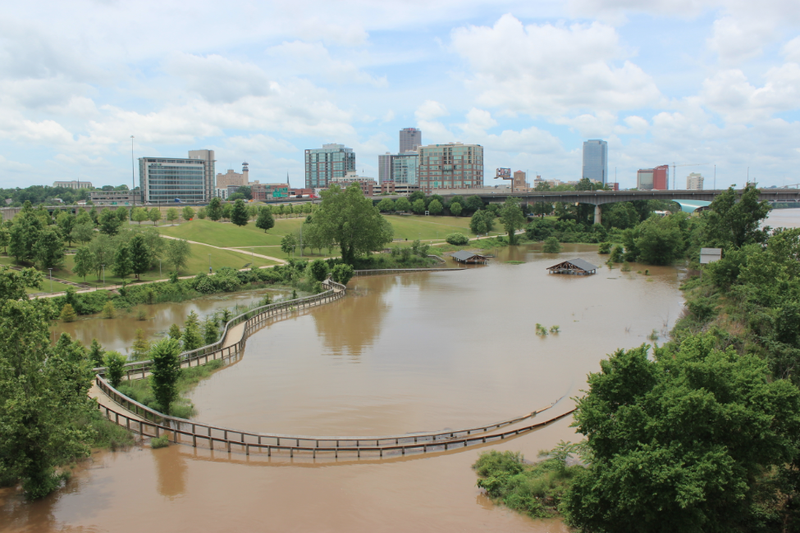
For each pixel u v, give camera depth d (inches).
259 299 3885.3
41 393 1142.3
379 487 1229.7
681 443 899.4
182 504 1149.1
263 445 1371.8
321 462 1360.7
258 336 2807.6
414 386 1993.1
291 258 5497.1
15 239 3996.1
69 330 2918.3
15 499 1160.8
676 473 845.2
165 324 3068.4
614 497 891.4
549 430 1561.3
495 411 1752.0
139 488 1218.0
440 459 1378.0
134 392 1700.3
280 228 7372.1
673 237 5723.4
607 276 5049.2
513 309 3499.0
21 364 1165.7
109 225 5457.7
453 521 1080.8
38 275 1384.1
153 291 3703.3
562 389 1966.0
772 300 2156.7
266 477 1278.3
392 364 2277.3
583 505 933.8
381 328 2979.8
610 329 2906.0
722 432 922.1
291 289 4298.7
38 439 1130.0
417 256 6038.4
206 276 4180.6
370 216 5334.6
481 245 7583.7
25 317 1160.8
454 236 7495.1
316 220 5383.9
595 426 991.6
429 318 3240.7
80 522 1076.5
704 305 2704.2
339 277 4480.8
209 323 2561.5
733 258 3036.4
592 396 1063.0
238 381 2046.0
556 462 1258.6
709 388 964.0
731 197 4276.6
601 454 987.9
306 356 2409.0
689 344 1184.8
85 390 1279.5
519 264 6077.8
